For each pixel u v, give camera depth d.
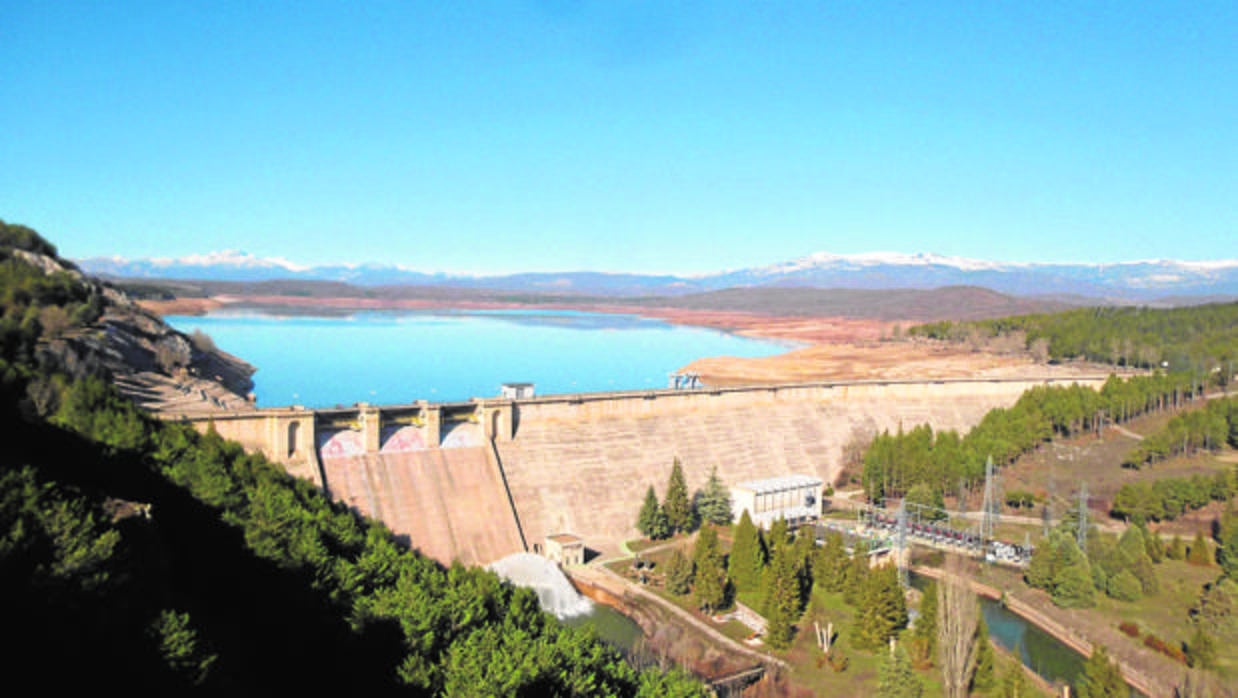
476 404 196.00
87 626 68.19
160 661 70.06
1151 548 187.00
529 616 111.69
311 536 113.38
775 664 139.00
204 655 74.75
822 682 134.00
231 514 114.94
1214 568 182.00
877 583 145.12
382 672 91.69
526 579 167.88
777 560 154.75
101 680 66.12
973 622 128.12
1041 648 152.50
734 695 129.12
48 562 71.38
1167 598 168.38
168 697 68.62
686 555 176.25
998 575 183.75
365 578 110.19
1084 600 164.75
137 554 85.94
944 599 132.50
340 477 174.38
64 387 143.12
